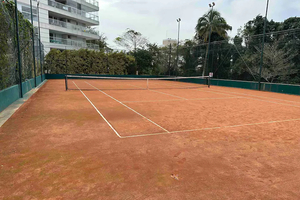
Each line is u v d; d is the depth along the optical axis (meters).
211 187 2.89
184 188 2.85
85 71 30.20
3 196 2.58
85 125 5.85
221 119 6.96
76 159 3.67
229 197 2.67
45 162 3.53
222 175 3.25
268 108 9.40
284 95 15.24
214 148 4.36
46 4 31.78
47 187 2.79
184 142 4.67
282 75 20.17
